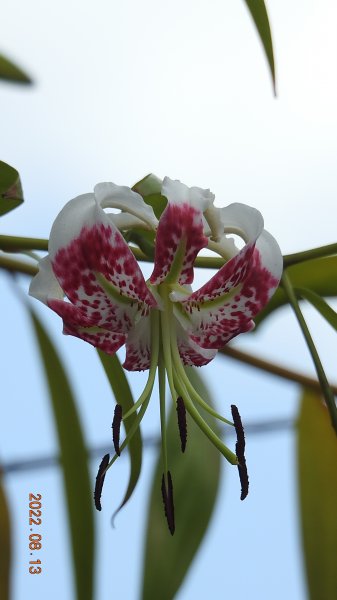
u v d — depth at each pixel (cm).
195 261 58
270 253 54
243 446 55
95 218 52
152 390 55
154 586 64
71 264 52
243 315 55
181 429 55
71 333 55
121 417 55
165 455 56
